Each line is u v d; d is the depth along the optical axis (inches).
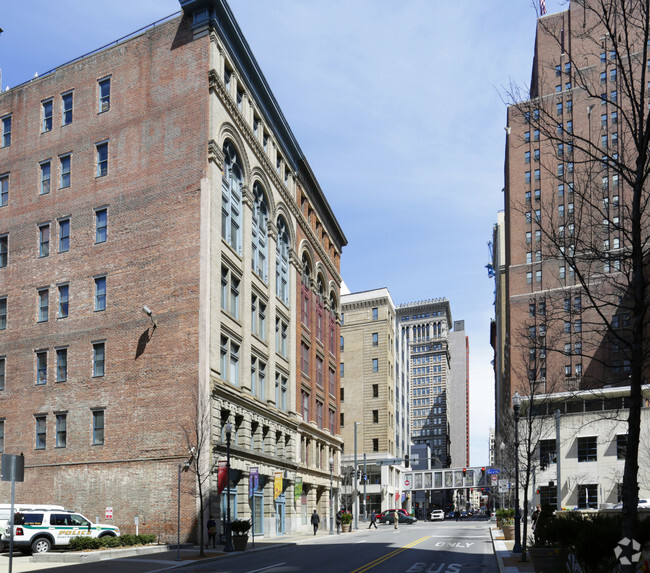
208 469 1551.4
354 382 4269.2
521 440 2319.1
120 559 1156.5
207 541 1502.2
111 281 1771.7
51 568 989.2
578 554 596.7
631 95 475.5
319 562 1091.9
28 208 1956.2
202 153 1722.4
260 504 1927.9
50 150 1959.9
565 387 3661.4
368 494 4084.6
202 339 1608.0
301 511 2353.6
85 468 1680.6
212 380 1614.2
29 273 1908.2
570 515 800.9
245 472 1786.4
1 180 2032.5
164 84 1819.6
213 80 1759.4
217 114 1774.1
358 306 4352.9
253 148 2018.9
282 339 2253.9
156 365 1649.9
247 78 2012.8
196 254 1665.8
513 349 4114.2
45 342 1833.2
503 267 6279.5
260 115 2127.2
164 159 1771.7
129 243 1766.7
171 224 1717.5
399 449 4601.4
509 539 1579.7
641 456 2812.5
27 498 1739.7
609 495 2874.0
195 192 1706.4
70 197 1892.2
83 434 1710.1
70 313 1814.7
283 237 2340.1
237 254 1855.3
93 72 1941.4
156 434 1609.3
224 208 1820.9
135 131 1833.2
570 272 4220.0
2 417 1845.5
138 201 1780.3
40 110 2010.3
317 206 2778.1
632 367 453.7
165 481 1571.1
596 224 576.4
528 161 4530.0
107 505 1625.2
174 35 1838.1
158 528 1553.9
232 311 1828.2
